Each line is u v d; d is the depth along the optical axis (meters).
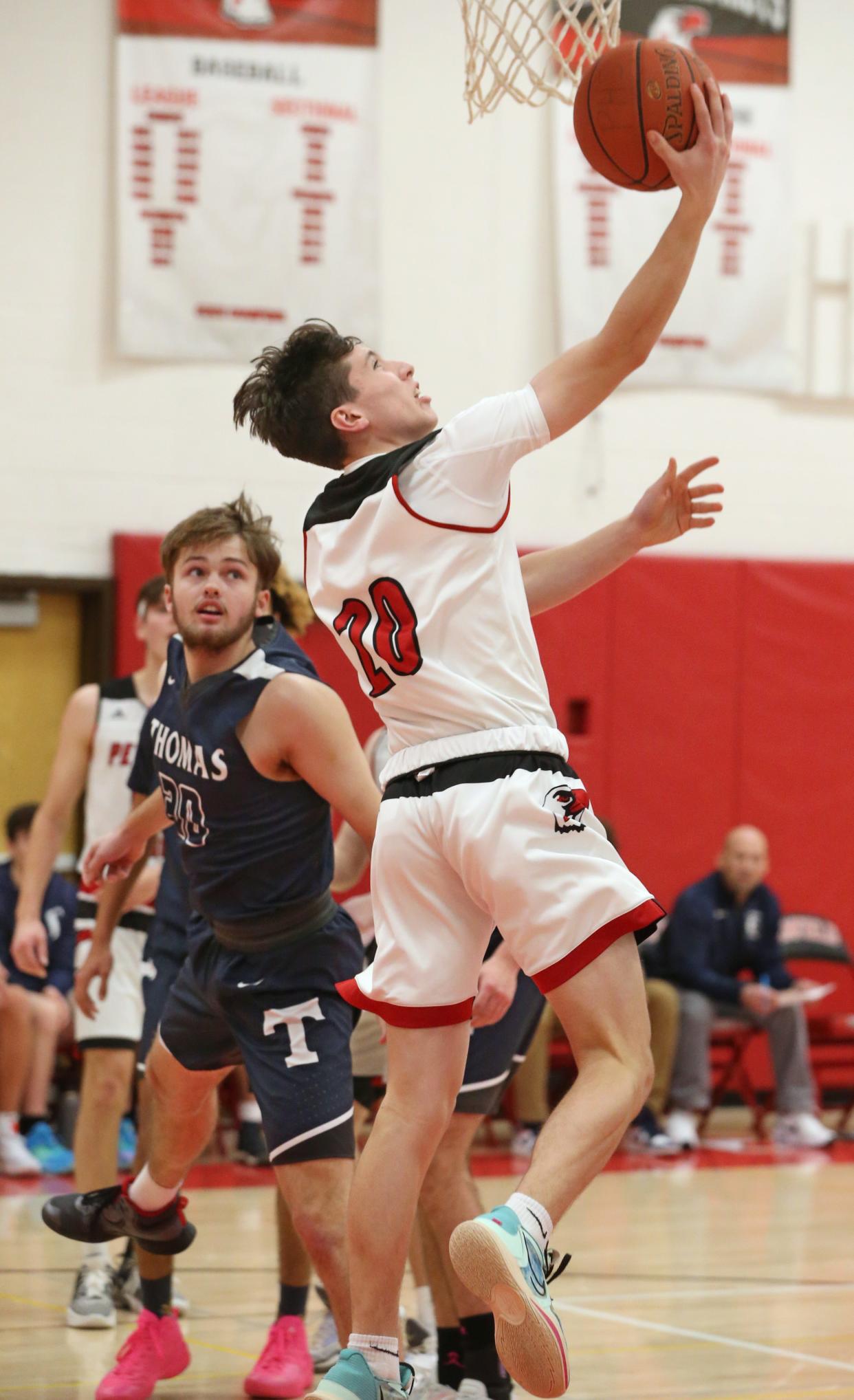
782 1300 10.32
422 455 5.85
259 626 7.40
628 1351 8.91
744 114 22.11
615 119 5.93
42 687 19.52
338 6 20.52
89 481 19.52
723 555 21.92
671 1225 13.17
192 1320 9.66
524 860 5.52
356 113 20.56
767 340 22.16
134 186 19.75
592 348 5.81
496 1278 5.01
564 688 20.88
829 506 22.42
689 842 21.27
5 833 19.25
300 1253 8.03
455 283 20.92
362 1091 9.14
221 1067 7.41
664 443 21.73
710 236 21.95
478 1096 7.59
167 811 7.34
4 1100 16.22
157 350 19.77
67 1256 11.65
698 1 21.88
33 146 19.47
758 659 21.70
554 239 21.27
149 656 10.81
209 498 19.92
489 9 7.25
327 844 7.20
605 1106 5.30
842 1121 19.73
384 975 5.89
